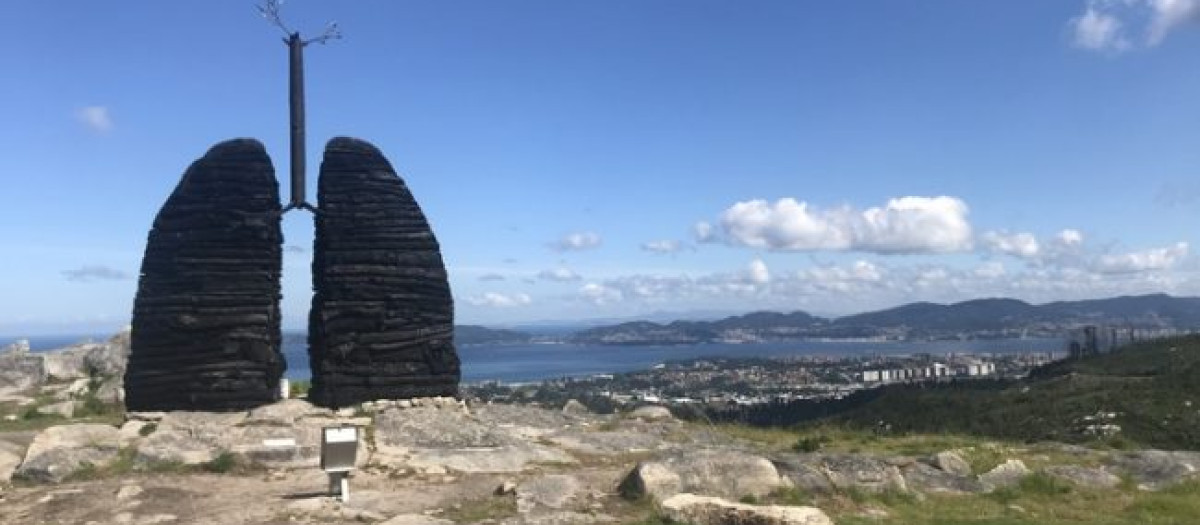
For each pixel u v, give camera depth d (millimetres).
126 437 20156
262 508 15266
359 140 24938
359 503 15539
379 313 24000
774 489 16625
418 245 24875
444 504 15617
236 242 23531
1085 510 17562
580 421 25562
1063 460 21500
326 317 23672
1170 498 18188
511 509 15172
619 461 20344
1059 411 42250
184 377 22906
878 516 15953
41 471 17375
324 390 23469
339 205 24203
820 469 17875
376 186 24656
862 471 18016
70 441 19344
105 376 35938
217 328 23156
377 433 21234
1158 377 45281
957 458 19969
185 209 23484
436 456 19234
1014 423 41312
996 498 18156
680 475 16312
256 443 19219
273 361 23672
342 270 23906
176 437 19734
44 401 31703
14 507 15570
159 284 23219
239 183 23719
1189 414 38844
